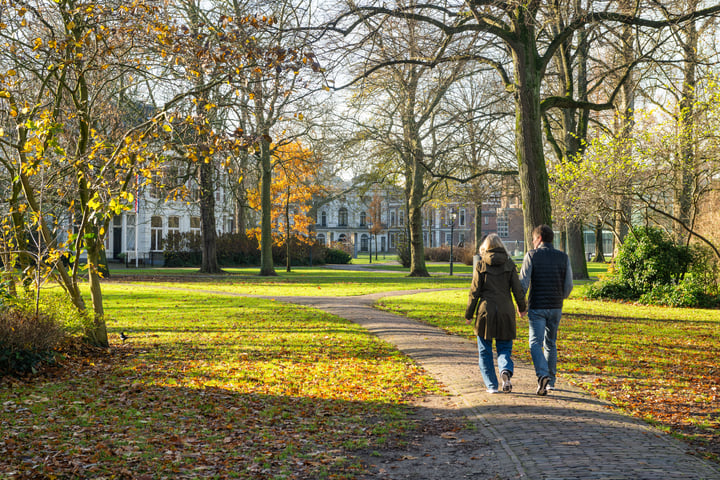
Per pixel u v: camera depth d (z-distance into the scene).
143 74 10.51
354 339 11.01
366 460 4.83
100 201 8.80
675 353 9.78
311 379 7.77
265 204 34.41
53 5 10.33
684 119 19.36
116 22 9.16
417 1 14.09
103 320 9.97
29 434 5.31
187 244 48.19
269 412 6.23
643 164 19.77
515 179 32.44
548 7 15.44
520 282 6.50
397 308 17.00
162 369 8.38
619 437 5.07
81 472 4.44
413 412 6.26
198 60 8.65
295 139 32.34
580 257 31.84
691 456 4.65
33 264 9.99
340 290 24.19
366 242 106.94
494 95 25.56
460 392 6.89
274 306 17.19
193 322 13.57
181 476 4.45
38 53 10.26
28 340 7.93
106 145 8.69
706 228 19.78
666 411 6.14
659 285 19.33
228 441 5.32
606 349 10.12
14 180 9.06
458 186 39.56
